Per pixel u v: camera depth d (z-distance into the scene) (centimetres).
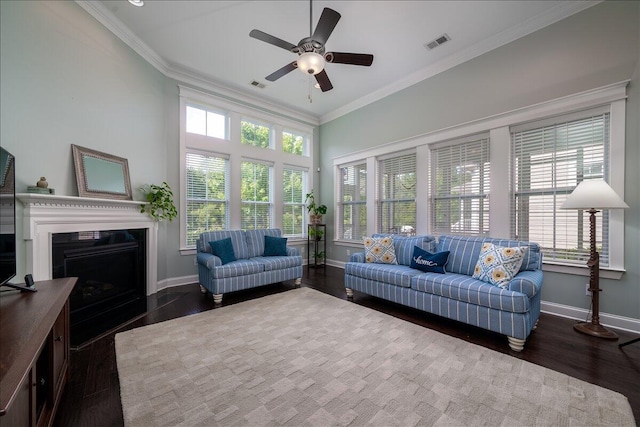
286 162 549
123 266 322
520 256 243
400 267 329
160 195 354
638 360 197
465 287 246
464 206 368
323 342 226
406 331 249
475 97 350
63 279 187
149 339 230
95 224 277
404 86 431
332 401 154
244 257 410
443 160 391
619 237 254
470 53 349
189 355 204
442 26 306
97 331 247
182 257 414
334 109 556
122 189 315
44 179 227
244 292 375
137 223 334
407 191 437
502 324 221
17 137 218
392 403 152
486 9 280
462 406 150
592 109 271
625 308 252
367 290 331
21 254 215
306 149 594
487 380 174
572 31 276
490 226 337
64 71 254
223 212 464
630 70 248
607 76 259
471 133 354
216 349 213
